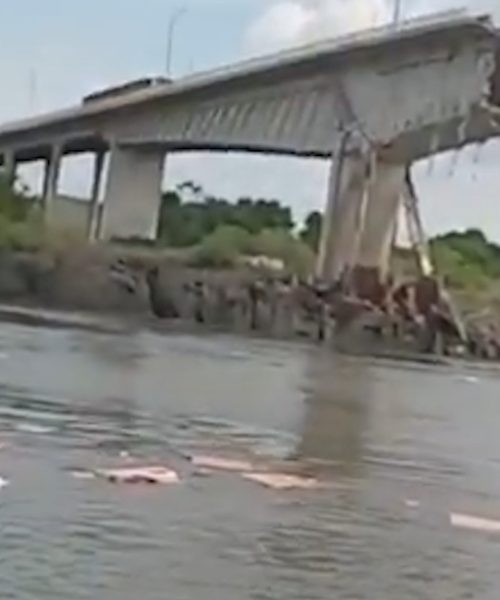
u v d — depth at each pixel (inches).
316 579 569.6
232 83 4697.3
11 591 489.7
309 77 4626.0
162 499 723.4
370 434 1284.4
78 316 4077.3
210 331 4114.2
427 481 942.4
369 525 713.0
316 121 4687.5
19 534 589.3
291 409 1497.3
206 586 534.3
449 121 4441.4
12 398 1263.5
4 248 4707.2
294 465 952.9
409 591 567.2
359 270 4498.0
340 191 4670.3
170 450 976.3
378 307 4362.7
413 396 2041.1
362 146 4608.8
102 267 4574.3
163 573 547.5
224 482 818.8
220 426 1210.6
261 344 3678.6
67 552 563.2
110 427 1096.2
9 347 2212.1
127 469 828.6
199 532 640.4
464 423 1572.3
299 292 4399.6
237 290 4421.8
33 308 4271.7
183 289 4458.7
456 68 4347.9
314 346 3944.4
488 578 606.2
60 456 865.5
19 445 902.4
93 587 509.7
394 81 4485.7
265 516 703.7
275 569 579.5
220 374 2071.9
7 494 688.4
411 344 4279.0
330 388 2007.9
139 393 1501.0
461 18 4205.2
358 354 3757.4
